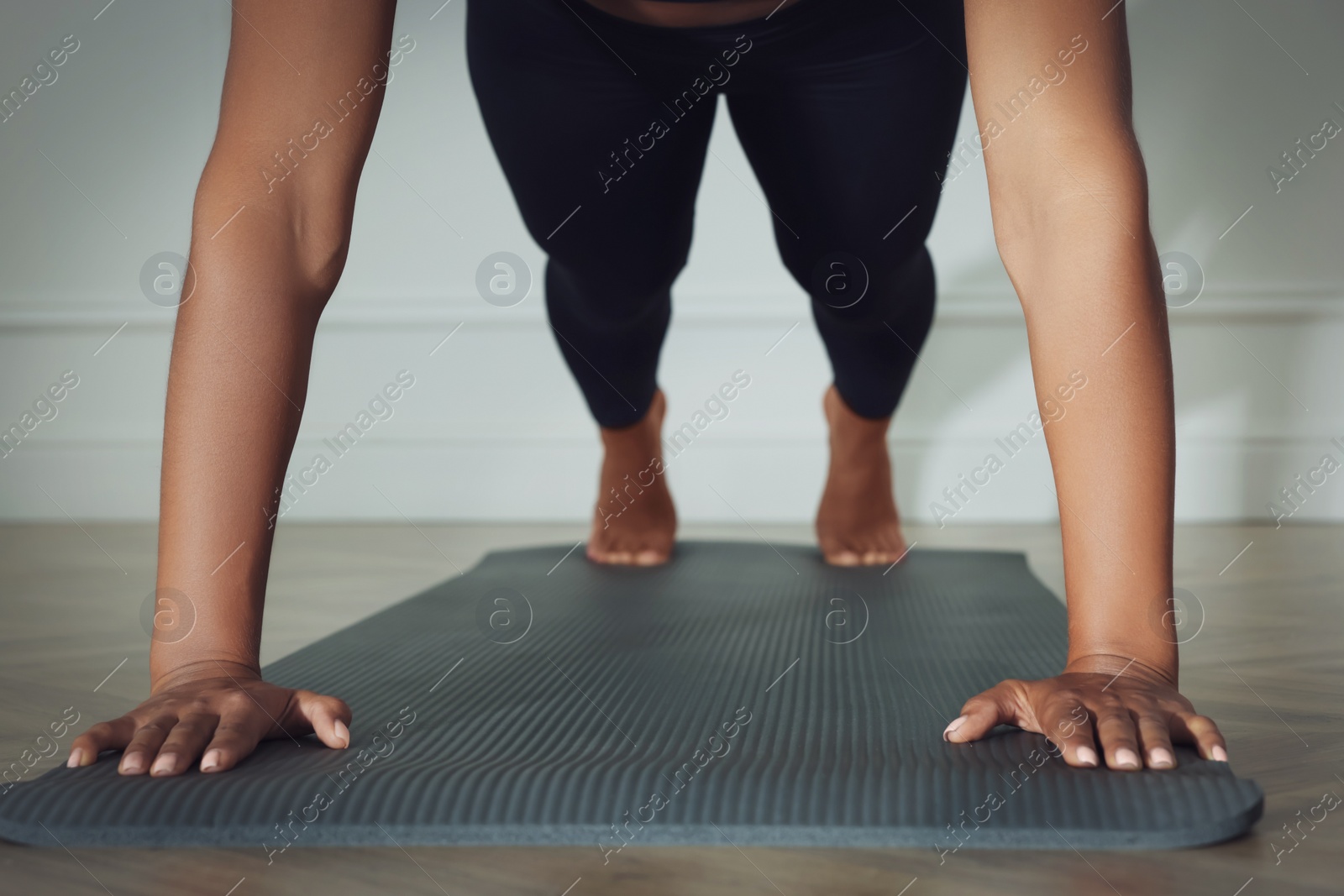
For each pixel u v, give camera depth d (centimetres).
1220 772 67
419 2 254
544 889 56
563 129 127
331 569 192
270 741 78
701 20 117
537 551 200
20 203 267
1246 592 155
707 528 248
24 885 56
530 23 121
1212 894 54
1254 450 253
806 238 139
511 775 70
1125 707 72
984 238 252
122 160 267
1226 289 251
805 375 258
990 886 55
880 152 127
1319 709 90
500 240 260
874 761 72
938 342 255
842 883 56
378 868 59
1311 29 246
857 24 119
